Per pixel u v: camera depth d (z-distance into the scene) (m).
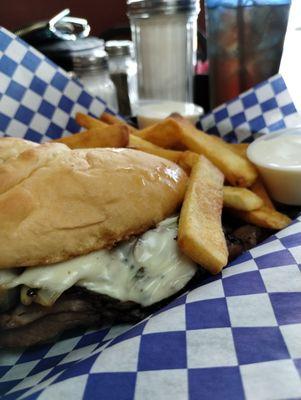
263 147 0.25
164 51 0.37
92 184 0.16
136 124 0.37
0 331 0.16
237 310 0.14
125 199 0.17
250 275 0.16
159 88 0.39
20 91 0.28
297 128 0.27
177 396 0.12
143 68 0.39
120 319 0.17
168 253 0.17
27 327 0.16
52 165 0.17
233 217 0.23
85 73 0.37
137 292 0.17
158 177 0.18
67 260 0.16
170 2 0.35
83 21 0.43
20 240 0.15
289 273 0.16
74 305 0.16
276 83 0.29
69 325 0.17
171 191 0.18
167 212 0.18
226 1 0.32
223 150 0.24
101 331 0.17
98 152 0.18
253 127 0.30
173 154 0.23
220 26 0.33
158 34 0.36
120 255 0.17
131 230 0.17
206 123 0.32
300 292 0.15
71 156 0.17
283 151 0.25
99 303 0.17
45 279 0.15
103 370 0.13
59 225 0.15
